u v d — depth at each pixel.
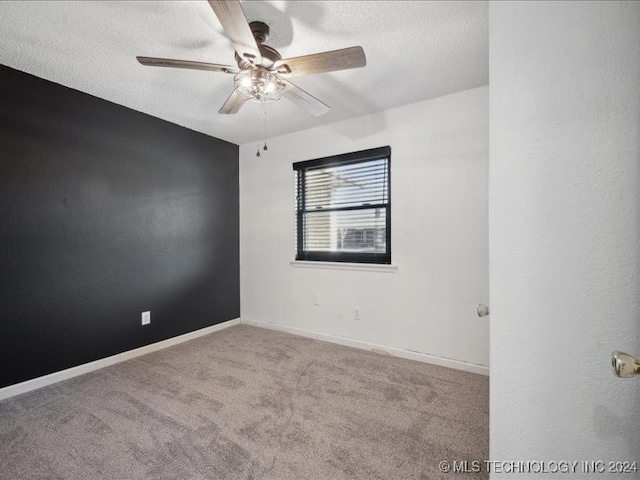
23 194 2.10
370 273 2.82
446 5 1.48
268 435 1.62
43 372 2.19
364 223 2.91
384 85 2.27
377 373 2.34
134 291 2.73
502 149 0.90
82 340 2.39
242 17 1.20
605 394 0.80
